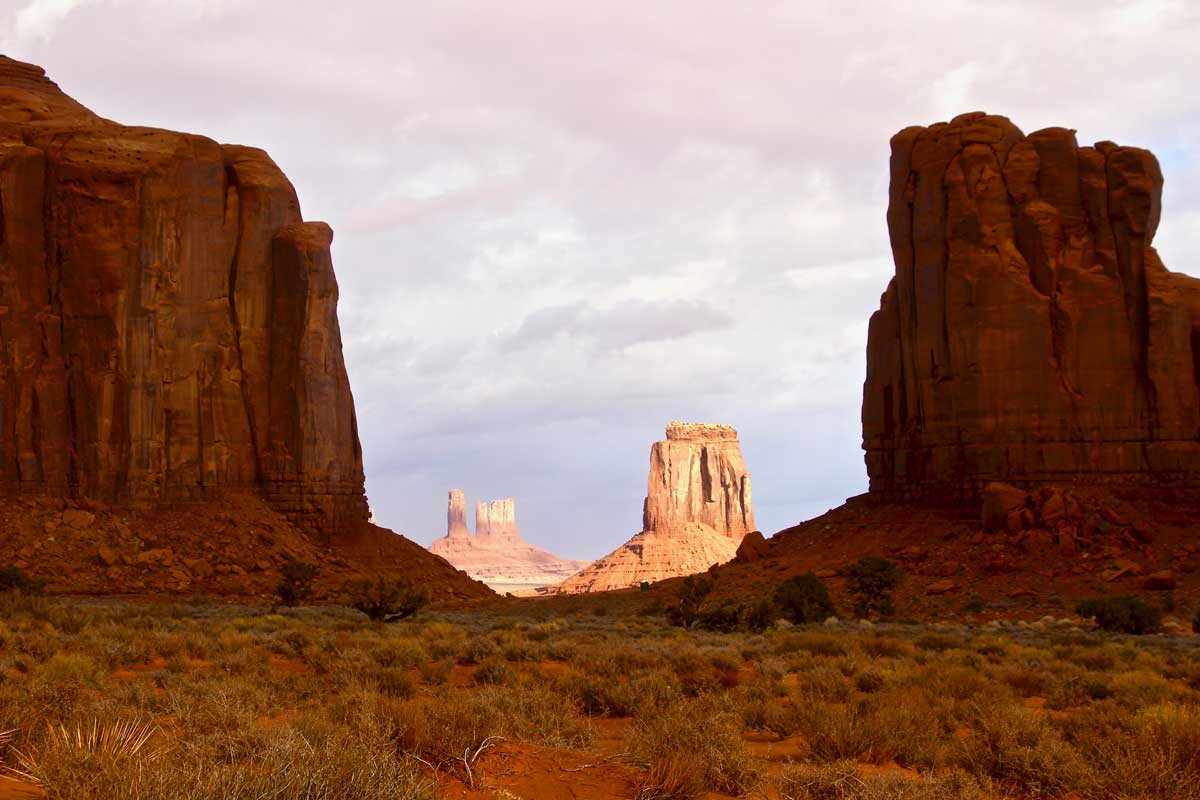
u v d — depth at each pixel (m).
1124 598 46.56
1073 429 62.84
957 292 65.19
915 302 68.38
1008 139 67.31
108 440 66.06
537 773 11.10
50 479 64.88
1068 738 14.69
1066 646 35.44
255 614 47.94
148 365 67.44
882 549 63.44
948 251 66.31
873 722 13.95
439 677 21.75
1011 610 52.94
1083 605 46.62
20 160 65.94
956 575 58.47
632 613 58.78
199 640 27.31
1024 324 63.59
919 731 14.24
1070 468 62.44
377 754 9.32
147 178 68.00
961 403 64.94
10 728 10.28
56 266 66.75
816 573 61.91
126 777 8.03
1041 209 65.12
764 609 46.22
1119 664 29.19
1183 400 62.81
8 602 38.69
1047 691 22.33
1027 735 13.77
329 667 23.17
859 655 28.06
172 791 7.93
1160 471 62.03
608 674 22.12
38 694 13.27
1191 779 11.55
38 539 61.28
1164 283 63.91
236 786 8.07
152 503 66.81
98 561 61.47
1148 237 65.31
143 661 24.06
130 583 60.22
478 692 17.33
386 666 23.77
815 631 42.94
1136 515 60.41
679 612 48.16
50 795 8.27
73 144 67.56
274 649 28.00
